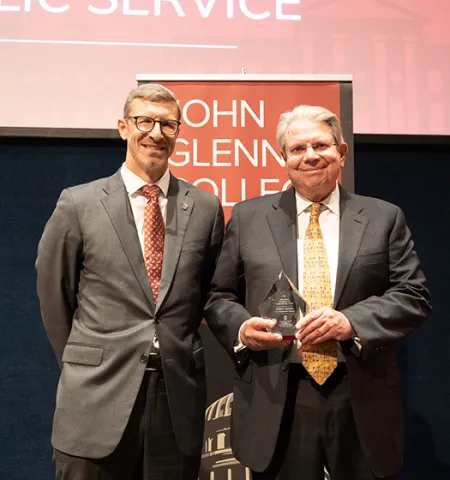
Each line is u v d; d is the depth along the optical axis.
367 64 3.27
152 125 2.02
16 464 3.16
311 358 1.88
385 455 1.87
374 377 1.91
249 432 1.91
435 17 3.30
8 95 3.17
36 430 3.18
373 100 3.26
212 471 2.59
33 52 3.19
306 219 2.05
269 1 3.26
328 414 1.87
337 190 2.09
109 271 1.96
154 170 2.04
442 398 3.24
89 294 1.99
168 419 1.93
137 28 3.22
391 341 1.87
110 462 1.89
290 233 2.01
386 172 3.31
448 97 3.28
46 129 3.17
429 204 3.31
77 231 2.02
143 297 1.95
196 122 2.76
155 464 1.92
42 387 3.20
